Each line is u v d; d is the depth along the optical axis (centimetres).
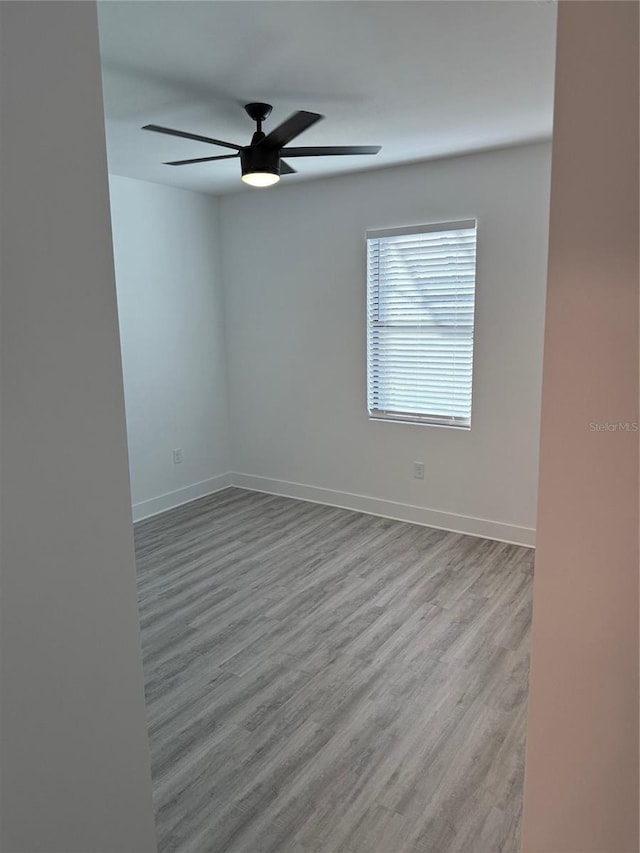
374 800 203
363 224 448
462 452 434
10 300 99
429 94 275
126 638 126
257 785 210
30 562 106
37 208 101
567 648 112
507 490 420
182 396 513
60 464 109
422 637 302
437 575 371
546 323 104
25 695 107
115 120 307
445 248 418
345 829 192
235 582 367
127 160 389
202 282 520
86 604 117
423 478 455
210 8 193
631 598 106
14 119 96
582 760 115
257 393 536
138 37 214
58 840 115
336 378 486
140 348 475
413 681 266
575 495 107
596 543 107
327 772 215
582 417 104
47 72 101
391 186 429
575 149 98
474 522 436
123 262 455
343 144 359
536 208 378
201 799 204
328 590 354
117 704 125
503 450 417
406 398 455
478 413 422
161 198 477
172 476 512
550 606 112
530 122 320
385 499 477
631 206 96
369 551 410
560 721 116
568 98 97
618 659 109
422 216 420
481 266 402
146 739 133
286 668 278
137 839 133
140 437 482
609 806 115
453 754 222
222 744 230
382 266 447
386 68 244
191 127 320
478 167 392
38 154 101
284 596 348
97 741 121
